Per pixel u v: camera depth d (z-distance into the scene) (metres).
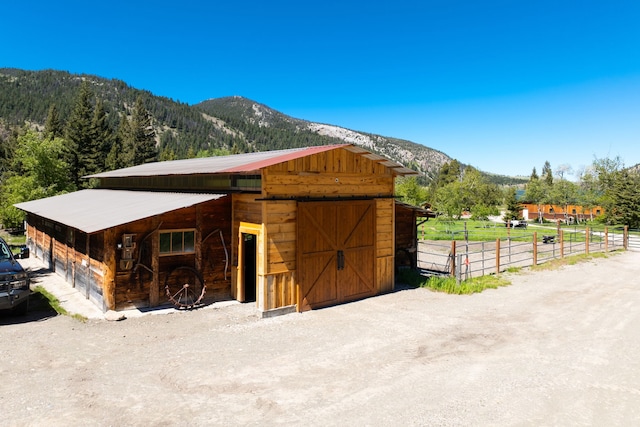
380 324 10.74
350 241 13.03
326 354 8.66
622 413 6.43
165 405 6.46
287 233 11.62
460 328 10.48
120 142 71.25
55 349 8.67
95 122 61.47
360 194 13.40
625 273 17.86
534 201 69.31
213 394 6.86
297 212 11.76
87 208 15.59
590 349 9.10
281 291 11.51
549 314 11.77
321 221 12.25
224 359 8.33
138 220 11.06
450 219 49.59
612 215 50.06
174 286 11.95
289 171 11.62
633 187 47.47
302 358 8.44
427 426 5.99
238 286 12.48
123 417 6.09
